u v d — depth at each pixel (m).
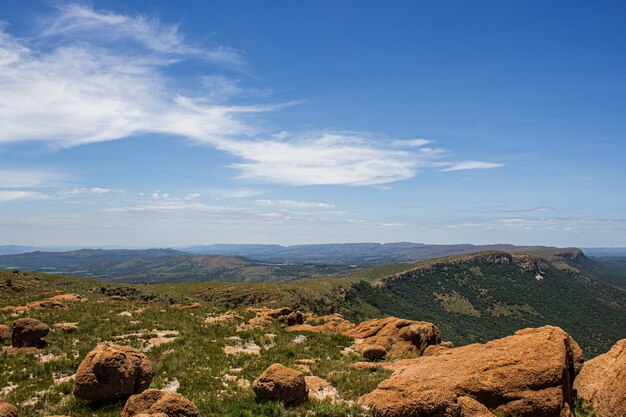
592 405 14.27
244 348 27.64
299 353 26.47
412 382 15.90
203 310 46.38
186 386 18.39
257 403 15.88
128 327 31.41
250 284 126.75
